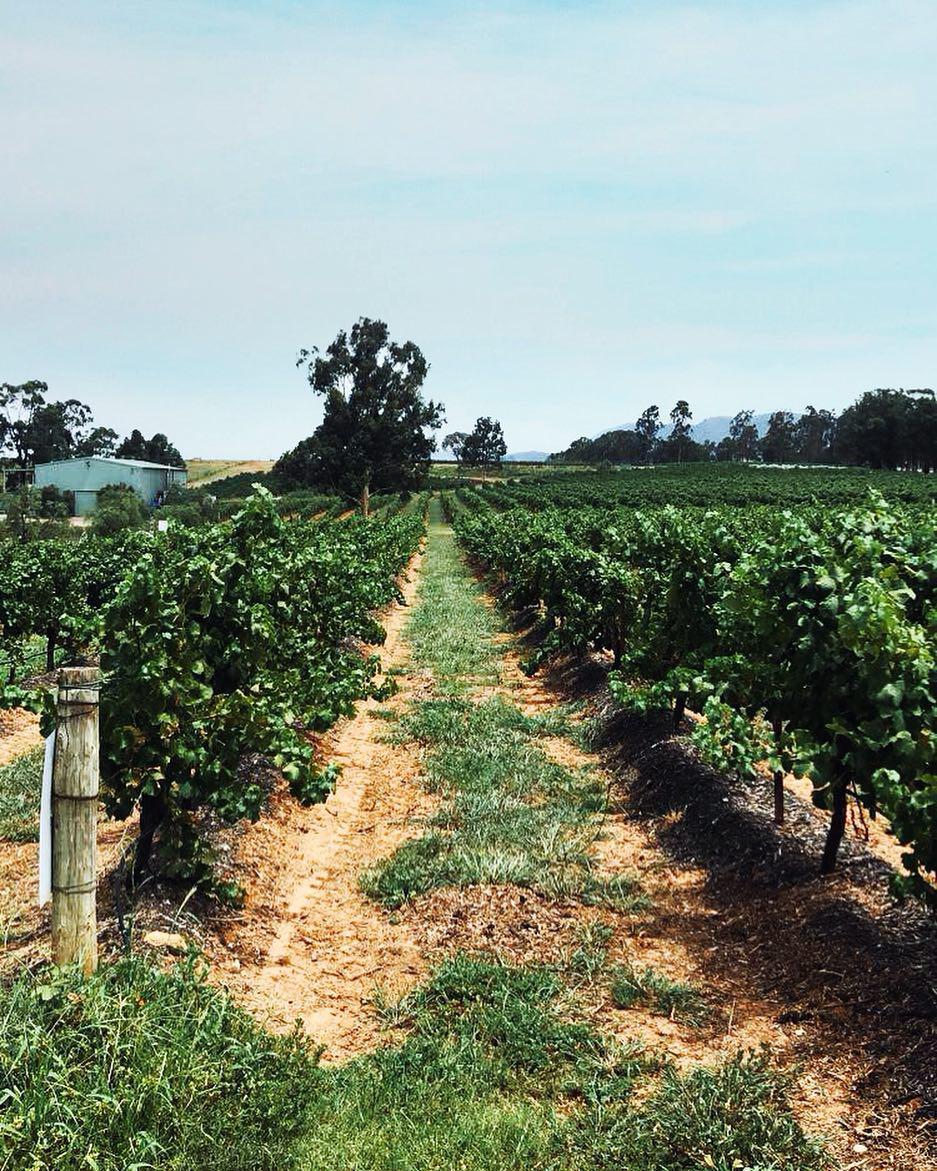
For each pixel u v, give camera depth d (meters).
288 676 8.53
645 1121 4.59
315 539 18.23
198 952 5.71
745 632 8.29
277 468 97.94
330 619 13.35
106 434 152.38
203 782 6.67
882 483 79.31
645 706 10.26
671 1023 5.82
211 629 7.44
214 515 70.25
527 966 6.44
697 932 7.18
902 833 5.61
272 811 9.16
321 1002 6.12
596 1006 5.99
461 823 9.30
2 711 13.77
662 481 98.38
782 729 9.22
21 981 4.67
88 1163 3.66
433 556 47.56
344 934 7.15
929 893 5.73
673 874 8.25
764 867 7.76
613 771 11.10
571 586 16.47
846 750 6.91
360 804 10.23
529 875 7.93
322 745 12.17
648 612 11.77
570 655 17.25
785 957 6.51
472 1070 5.12
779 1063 5.27
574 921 7.23
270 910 7.32
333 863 8.58
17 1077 3.95
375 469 82.25
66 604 16.88
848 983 5.92
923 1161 4.33
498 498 81.81
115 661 6.58
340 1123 4.59
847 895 6.93
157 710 6.47
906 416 131.25
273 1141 4.33
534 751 11.80
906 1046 5.14
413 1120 4.68
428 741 12.50
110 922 6.22
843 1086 5.02
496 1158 4.40
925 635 6.55
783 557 7.12
